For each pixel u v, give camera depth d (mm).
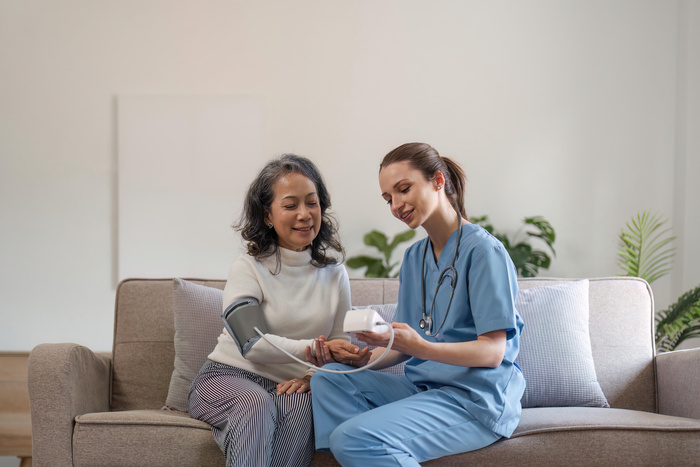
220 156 3734
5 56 3721
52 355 1756
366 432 1473
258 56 3758
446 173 1747
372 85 3760
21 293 3682
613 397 2133
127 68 3742
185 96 3730
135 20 3750
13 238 3691
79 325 3689
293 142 3746
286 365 1806
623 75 3738
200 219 3719
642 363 2158
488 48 3771
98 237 3711
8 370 3330
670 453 1602
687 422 1659
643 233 3695
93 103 3730
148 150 3719
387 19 3777
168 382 2168
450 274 1691
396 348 1557
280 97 3750
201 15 3762
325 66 3760
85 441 1678
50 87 3727
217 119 3736
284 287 1834
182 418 1714
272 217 1842
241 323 1720
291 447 1595
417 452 1529
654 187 3713
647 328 2215
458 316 1656
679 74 3695
